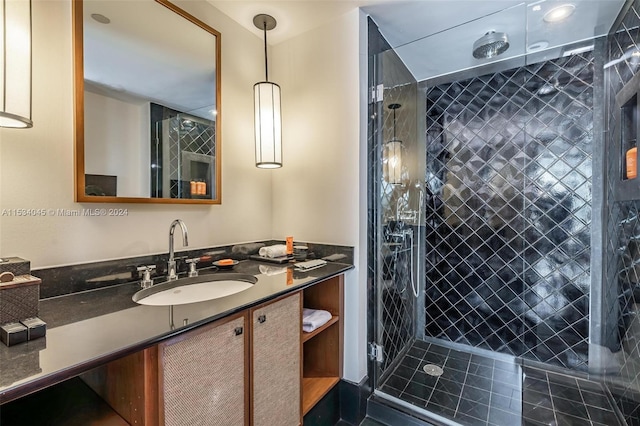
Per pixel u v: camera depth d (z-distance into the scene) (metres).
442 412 1.56
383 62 1.83
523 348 2.06
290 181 1.88
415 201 2.30
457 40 1.84
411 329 2.32
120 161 1.21
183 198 1.43
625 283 1.53
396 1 1.56
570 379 1.86
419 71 2.22
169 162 1.38
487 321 2.18
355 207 1.62
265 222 1.91
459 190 2.28
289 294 1.20
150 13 1.32
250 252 1.79
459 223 2.28
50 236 1.03
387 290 1.90
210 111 1.56
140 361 0.77
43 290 1.00
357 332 1.59
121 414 0.84
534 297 2.02
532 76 1.99
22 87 0.83
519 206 2.06
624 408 1.50
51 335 0.71
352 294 1.60
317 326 1.43
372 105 1.74
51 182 1.03
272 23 1.73
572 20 1.66
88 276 1.11
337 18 1.68
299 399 1.28
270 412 1.12
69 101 1.07
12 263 0.76
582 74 1.83
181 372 0.80
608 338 1.73
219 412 0.92
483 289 2.20
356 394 1.56
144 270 1.21
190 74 1.47
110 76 1.18
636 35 1.39
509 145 2.08
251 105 1.81
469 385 1.81
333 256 1.69
